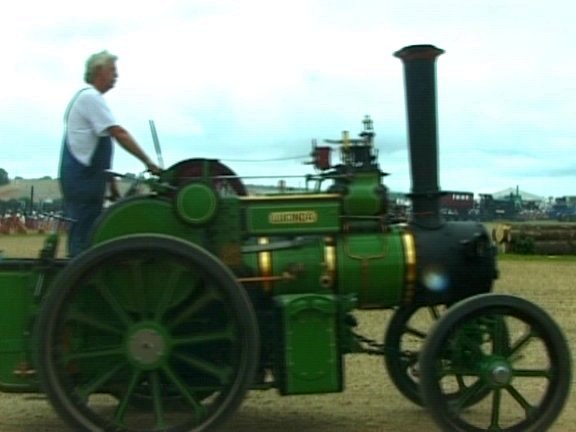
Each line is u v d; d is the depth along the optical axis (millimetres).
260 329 5449
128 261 5070
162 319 5172
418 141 5828
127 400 5188
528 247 27297
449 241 5707
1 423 6066
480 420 6086
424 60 5848
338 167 5758
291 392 5246
